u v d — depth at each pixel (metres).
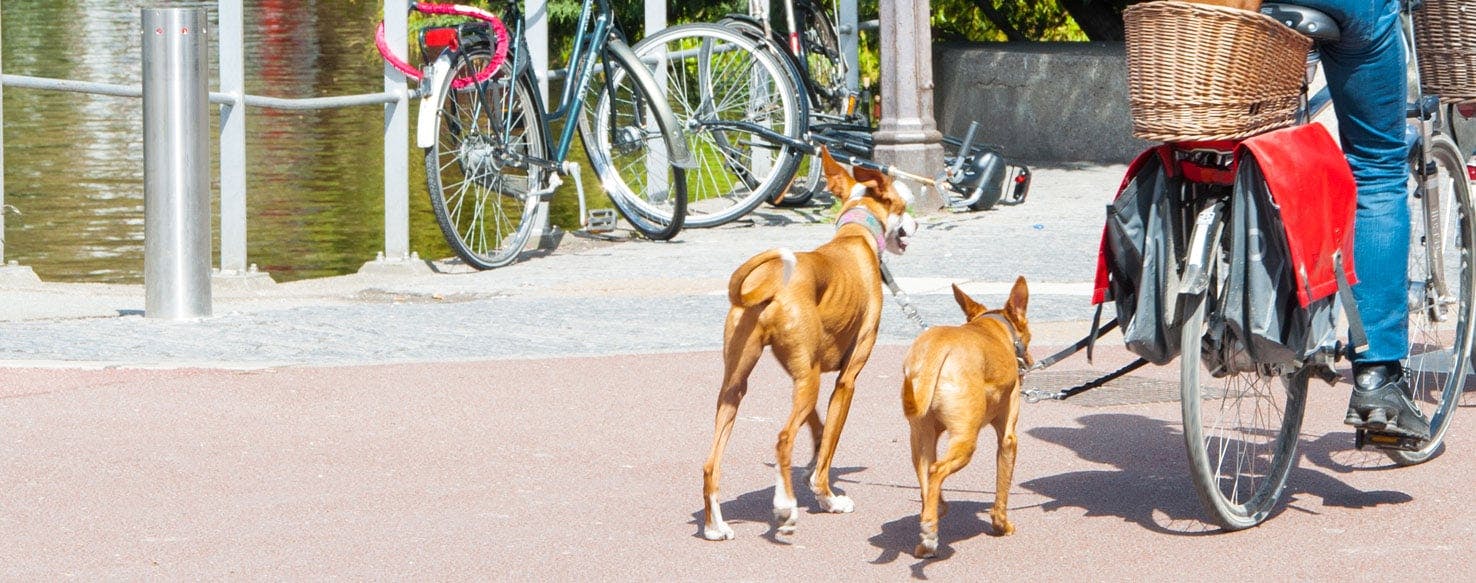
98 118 22.00
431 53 13.00
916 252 13.36
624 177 16.11
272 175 17.72
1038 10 26.19
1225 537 5.86
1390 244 6.05
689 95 19.44
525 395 8.13
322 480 6.54
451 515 6.07
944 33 26.86
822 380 8.59
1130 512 6.19
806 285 5.66
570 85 14.08
